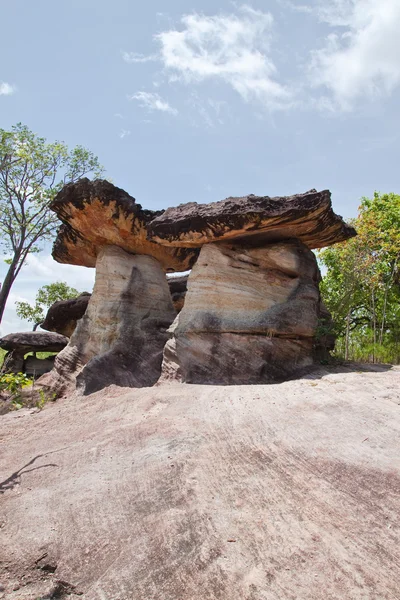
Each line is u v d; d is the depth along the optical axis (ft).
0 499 18.78
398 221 60.34
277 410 23.68
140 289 45.03
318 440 19.45
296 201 32.22
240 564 13.09
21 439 27.20
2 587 13.53
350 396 24.48
